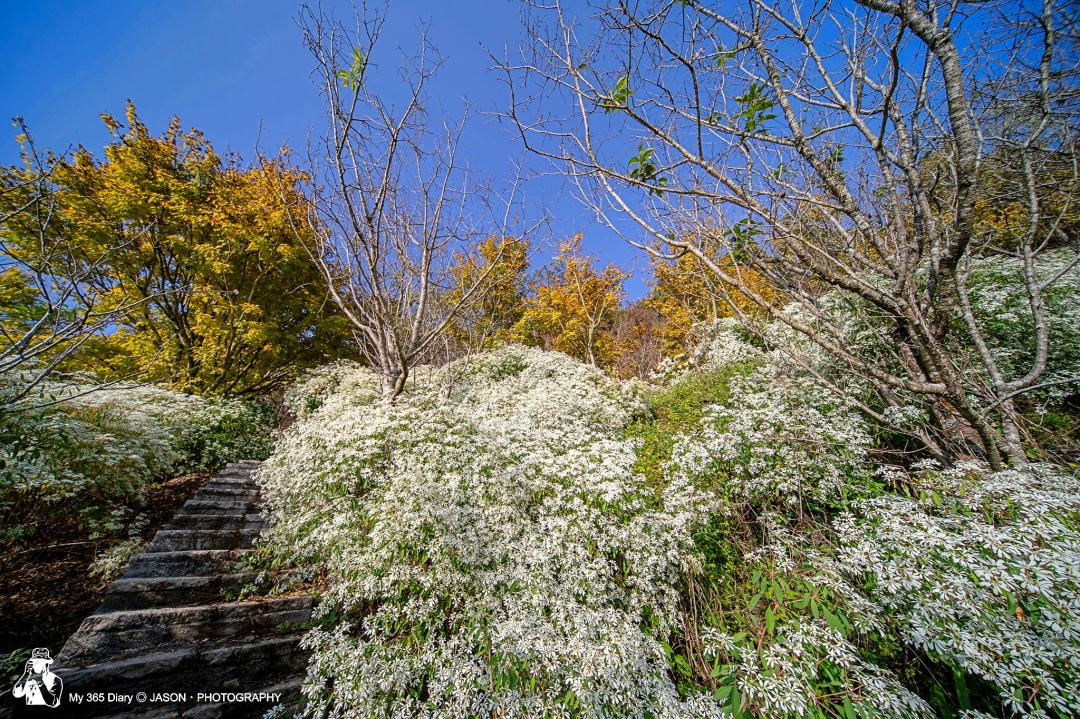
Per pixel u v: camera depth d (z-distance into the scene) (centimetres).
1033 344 435
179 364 924
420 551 338
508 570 317
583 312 1320
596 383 789
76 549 452
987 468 288
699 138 256
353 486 413
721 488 383
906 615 227
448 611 323
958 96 208
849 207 250
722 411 460
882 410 443
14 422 384
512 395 732
